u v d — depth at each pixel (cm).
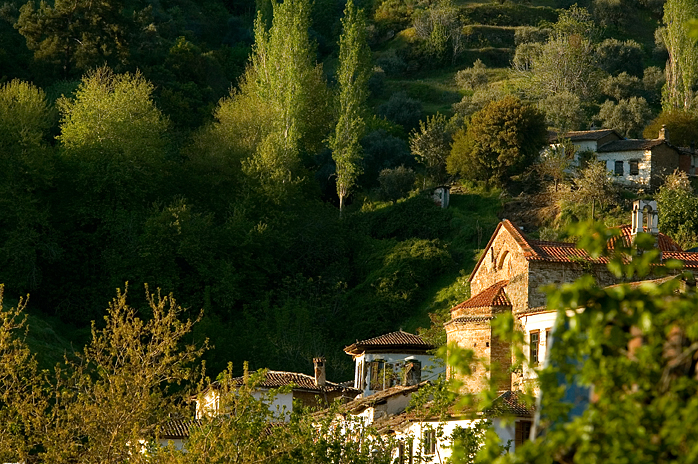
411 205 15712
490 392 1587
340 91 16975
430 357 7781
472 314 6222
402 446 5262
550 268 6006
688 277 2488
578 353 1423
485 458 1577
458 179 17112
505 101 16275
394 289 13525
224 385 3988
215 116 17288
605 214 13925
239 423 3869
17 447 3753
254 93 18025
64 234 13488
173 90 19938
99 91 14775
